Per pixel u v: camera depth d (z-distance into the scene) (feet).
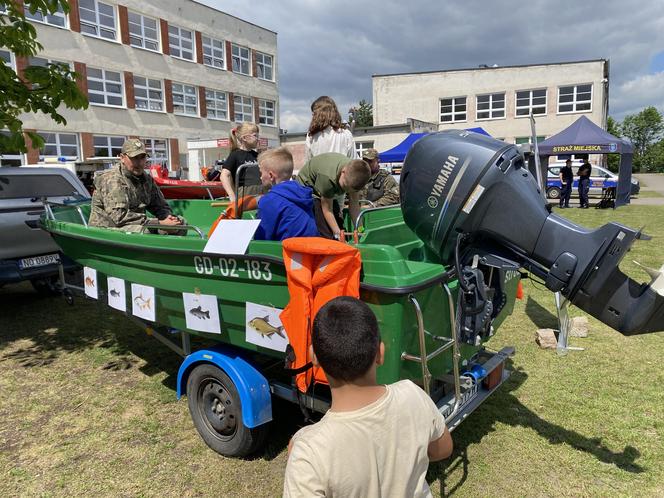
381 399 4.50
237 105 100.73
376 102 116.67
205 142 77.92
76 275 21.20
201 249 9.43
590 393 12.59
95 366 14.76
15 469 9.78
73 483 9.34
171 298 10.70
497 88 108.58
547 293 22.30
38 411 12.07
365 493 4.22
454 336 8.22
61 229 13.71
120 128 78.07
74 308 20.94
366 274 7.39
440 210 8.82
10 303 21.76
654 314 7.80
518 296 11.91
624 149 56.70
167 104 85.56
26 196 18.92
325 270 7.24
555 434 10.73
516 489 8.97
